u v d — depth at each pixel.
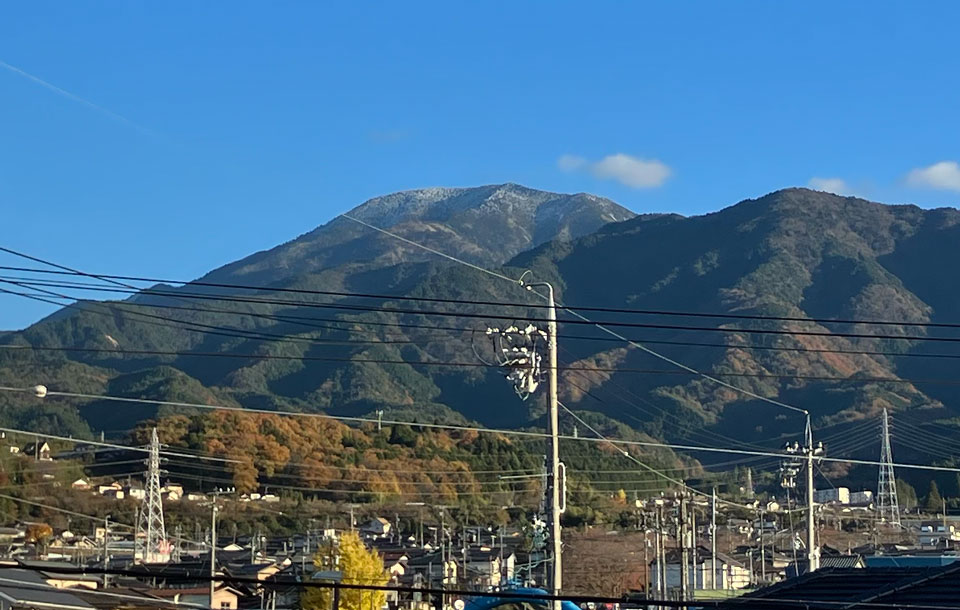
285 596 55.91
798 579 27.23
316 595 49.00
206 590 48.41
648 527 65.31
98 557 60.03
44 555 58.97
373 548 62.69
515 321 27.28
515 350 26.12
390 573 59.12
